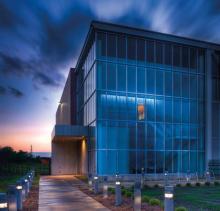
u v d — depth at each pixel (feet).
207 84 102.99
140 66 93.40
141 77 93.20
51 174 112.78
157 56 96.37
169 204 26.00
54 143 115.24
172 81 97.81
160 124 94.07
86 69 106.11
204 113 102.37
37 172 116.78
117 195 38.75
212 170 98.63
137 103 91.56
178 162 95.09
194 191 58.44
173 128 95.96
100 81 88.07
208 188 64.18
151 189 60.95
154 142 92.38
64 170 114.42
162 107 95.04
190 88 100.83
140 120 91.30
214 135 102.27
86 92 104.99
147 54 94.99
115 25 90.07
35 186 65.62
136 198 31.91
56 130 93.30
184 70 100.32
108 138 86.94
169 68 97.76
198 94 102.22
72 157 116.16
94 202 42.27
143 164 89.97
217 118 103.81
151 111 93.20
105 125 87.04
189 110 99.71
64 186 66.08
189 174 93.71
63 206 39.06
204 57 104.53
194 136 99.45
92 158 90.48
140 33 92.99
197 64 103.09
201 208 38.52
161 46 97.45
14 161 186.29
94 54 90.53
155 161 91.66
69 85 128.88
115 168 86.48
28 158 201.87
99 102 87.20
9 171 116.78
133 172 88.28
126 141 88.89
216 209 37.83
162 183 74.43
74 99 127.54
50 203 41.57
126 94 90.53
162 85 96.02
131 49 92.89
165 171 90.38
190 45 100.83
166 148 93.97
